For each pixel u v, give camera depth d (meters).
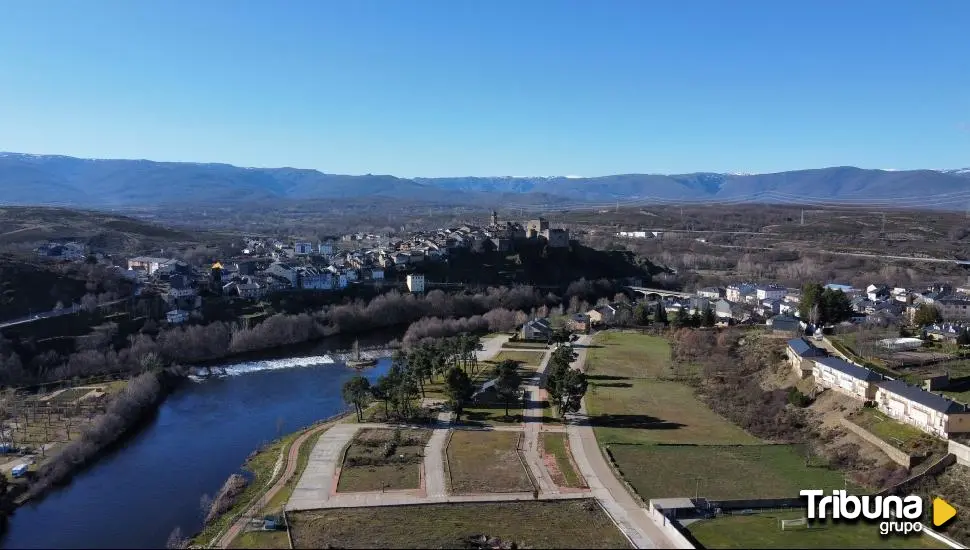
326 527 118.25
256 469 153.62
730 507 126.62
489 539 113.88
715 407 192.25
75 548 119.94
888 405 154.88
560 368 198.75
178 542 120.06
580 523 120.12
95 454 164.00
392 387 187.12
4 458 154.25
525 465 148.50
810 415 172.25
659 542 112.50
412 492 134.25
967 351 192.38
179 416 197.12
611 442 163.25
